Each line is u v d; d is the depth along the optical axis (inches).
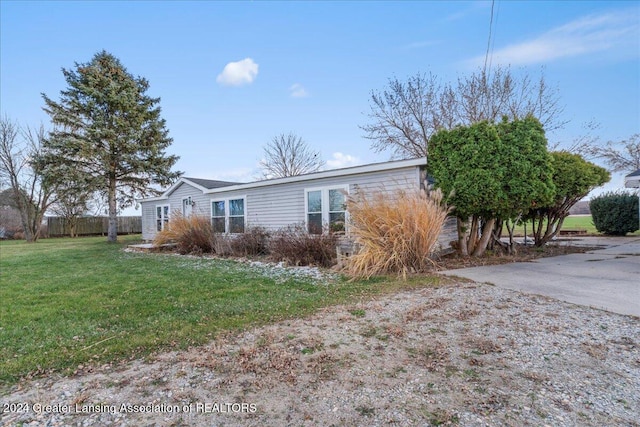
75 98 710.5
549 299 175.5
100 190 752.3
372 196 288.2
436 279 230.2
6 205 971.3
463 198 297.0
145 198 767.1
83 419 83.1
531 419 78.2
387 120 669.3
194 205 609.0
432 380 97.0
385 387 94.1
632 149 711.1
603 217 593.0
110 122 738.8
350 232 281.3
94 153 707.4
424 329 136.9
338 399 88.9
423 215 256.1
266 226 469.7
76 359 117.2
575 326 136.2
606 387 91.4
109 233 759.7
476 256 347.3
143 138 769.6
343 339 129.0
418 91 644.1
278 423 79.9
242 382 98.8
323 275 265.9
